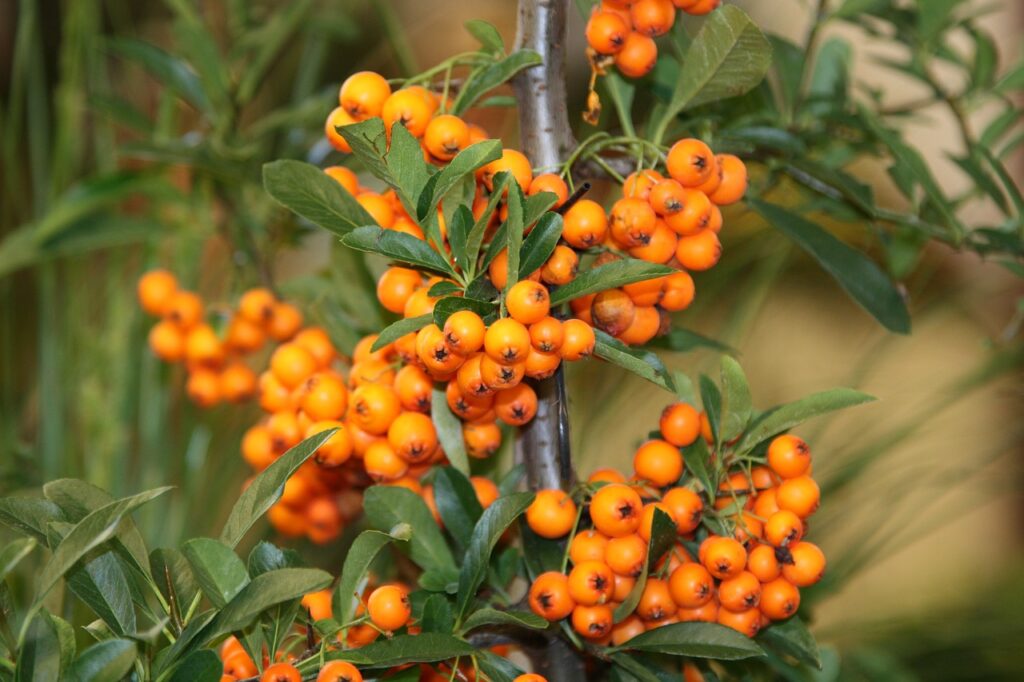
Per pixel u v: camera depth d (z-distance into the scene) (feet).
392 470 1.55
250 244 1.95
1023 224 1.79
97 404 2.16
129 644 1.37
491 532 1.48
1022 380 2.00
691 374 2.11
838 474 1.93
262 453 1.66
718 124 1.74
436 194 1.45
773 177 1.79
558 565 1.53
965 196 1.84
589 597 1.47
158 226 1.99
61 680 1.38
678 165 1.48
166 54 1.98
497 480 1.72
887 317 1.64
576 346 1.44
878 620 1.93
